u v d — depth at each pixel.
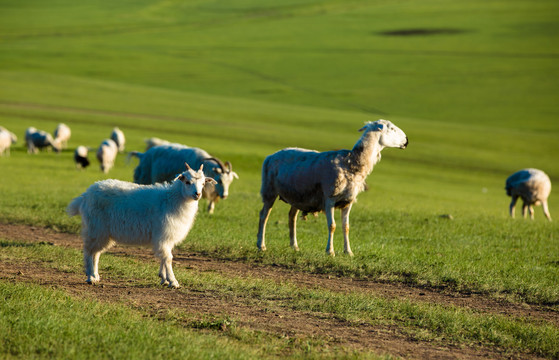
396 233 18.38
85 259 10.82
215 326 8.49
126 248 14.65
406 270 12.84
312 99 92.75
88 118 65.31
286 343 8.05
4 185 27.05
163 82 103.94
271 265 13.28
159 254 10.70
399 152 55.34
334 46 143.38
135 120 65.81
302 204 14.70
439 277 12.40
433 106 88.31
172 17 195.38
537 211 33.91
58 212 19.02
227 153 45.81
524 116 80.62
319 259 13.43
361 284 11.92
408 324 9.31
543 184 25.92
